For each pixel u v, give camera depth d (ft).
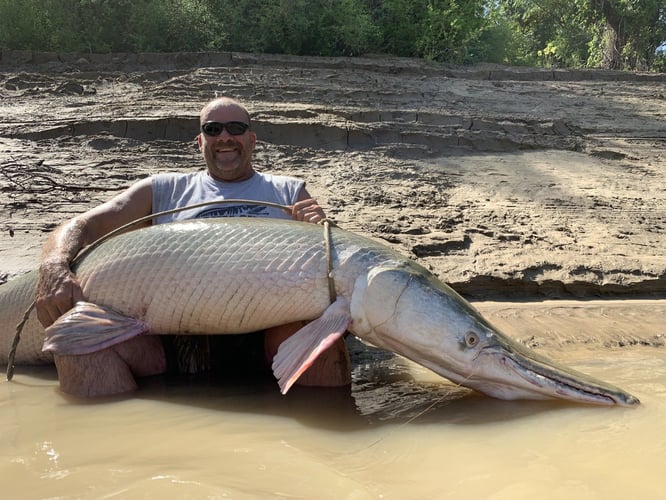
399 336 4.45
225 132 5.58
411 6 21.56
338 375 4.84
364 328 4.45
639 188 12.37
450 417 4.13
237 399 4.48
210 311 4.53
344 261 4.44
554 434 3.80
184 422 3.97
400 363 5.62
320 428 3.92
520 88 19.01
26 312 4.78
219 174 5.74
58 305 4.58
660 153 14.83
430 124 14.56
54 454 3.40
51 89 14.52
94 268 4.67
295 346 4.33
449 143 13.87
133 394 4.54
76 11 19.04
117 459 3.34
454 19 21.67
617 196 11.71
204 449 3.51
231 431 3.83
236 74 16.03
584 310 7.34
